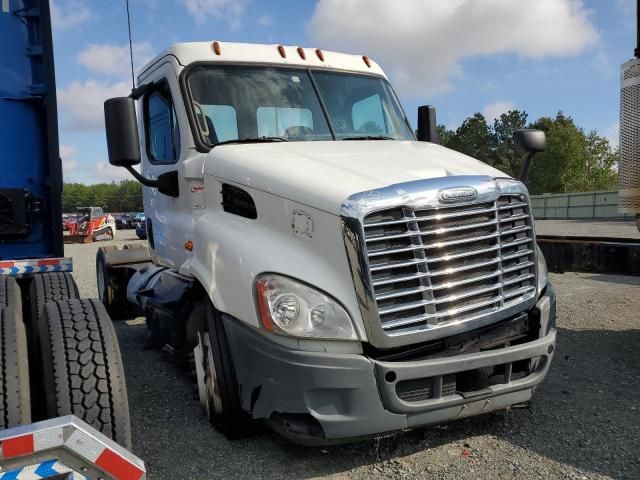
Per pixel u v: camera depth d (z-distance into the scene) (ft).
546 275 13.62
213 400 13.17
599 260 17.34
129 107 13.51
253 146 14.42
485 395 11.46
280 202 11.87
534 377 12.19
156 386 17.26
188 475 11.57
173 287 16.05
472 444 12.50
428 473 11.32
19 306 11.74
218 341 12.75
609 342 20.08
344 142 15.28
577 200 160.25
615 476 10.99
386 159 13.11
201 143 14.96
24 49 13.99
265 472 11.61
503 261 12.00
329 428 10.61
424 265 10.94
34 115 14.24
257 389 11.65
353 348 10.75
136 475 7.88
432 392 11.05
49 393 9.60
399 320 10.77
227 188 13.60
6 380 8.80
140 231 79.77
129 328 25.44
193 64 15.67
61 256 14.57
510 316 12.20
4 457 7.16
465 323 11.32
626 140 15.58
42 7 13.66
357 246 10.50
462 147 284.41
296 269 11.03
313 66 17.08
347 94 17.19
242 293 11.59
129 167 15.15
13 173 14.03
